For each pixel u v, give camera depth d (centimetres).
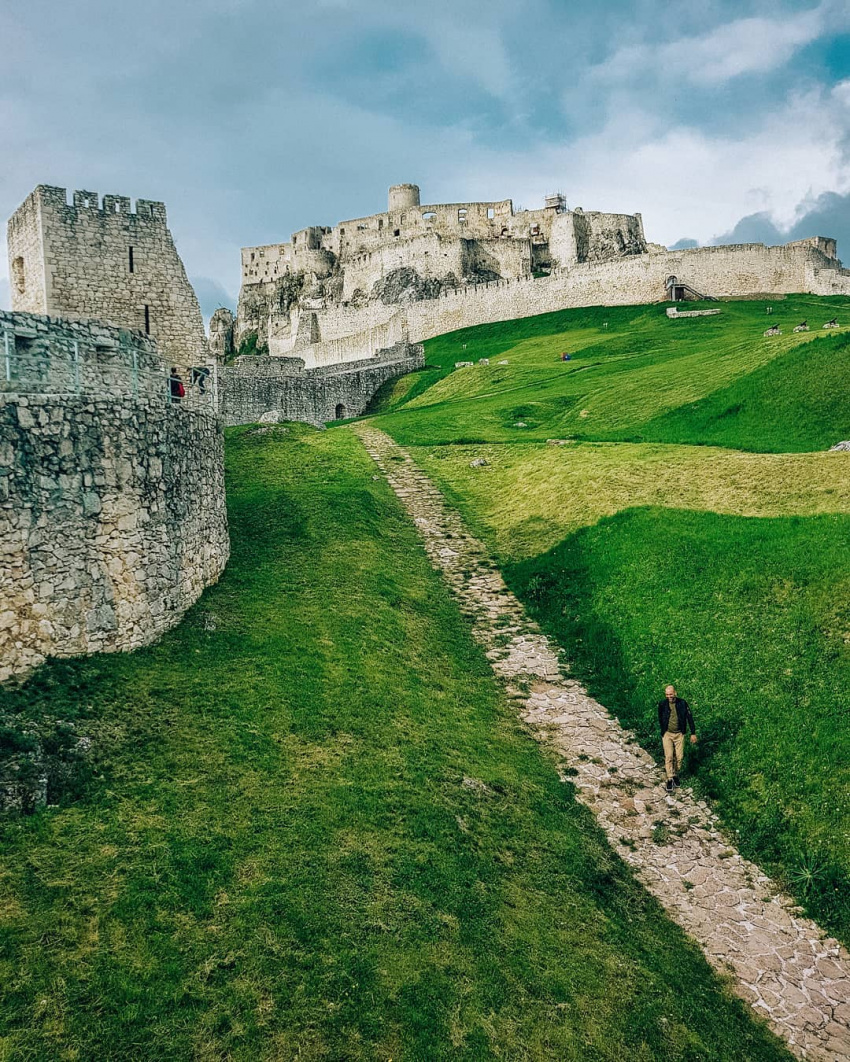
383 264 13638
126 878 1068
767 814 1519
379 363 8300
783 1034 1131
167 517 1800
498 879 1306
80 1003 888
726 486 2917
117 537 1609
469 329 10844
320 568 2519
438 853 1317
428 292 12712
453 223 14912
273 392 6159
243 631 1917
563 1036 1041
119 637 1616
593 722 1908
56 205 2664
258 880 1137
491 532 3191
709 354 5284
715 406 4147
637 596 2305
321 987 997
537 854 1405
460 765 1608
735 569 2216
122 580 1625
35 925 959
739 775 1622
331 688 1758
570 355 7375
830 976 1229
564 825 1516
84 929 977
